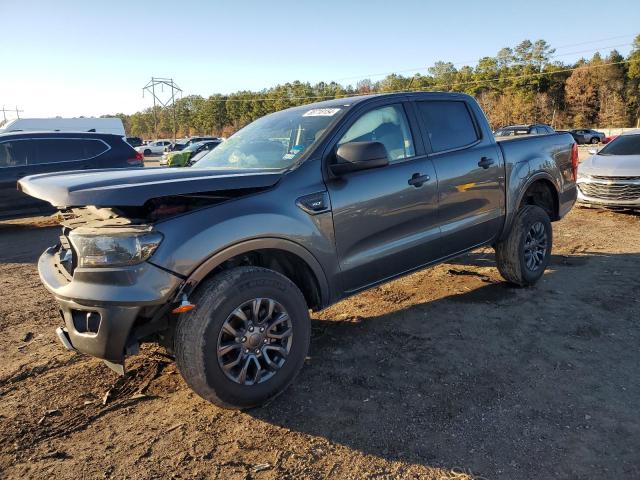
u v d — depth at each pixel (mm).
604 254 6199
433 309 4484
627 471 2328
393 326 4129
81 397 3143
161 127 124062
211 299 2645
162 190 2527
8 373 3471
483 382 3172
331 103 3838
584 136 46469
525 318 4195
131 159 10828
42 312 4742
